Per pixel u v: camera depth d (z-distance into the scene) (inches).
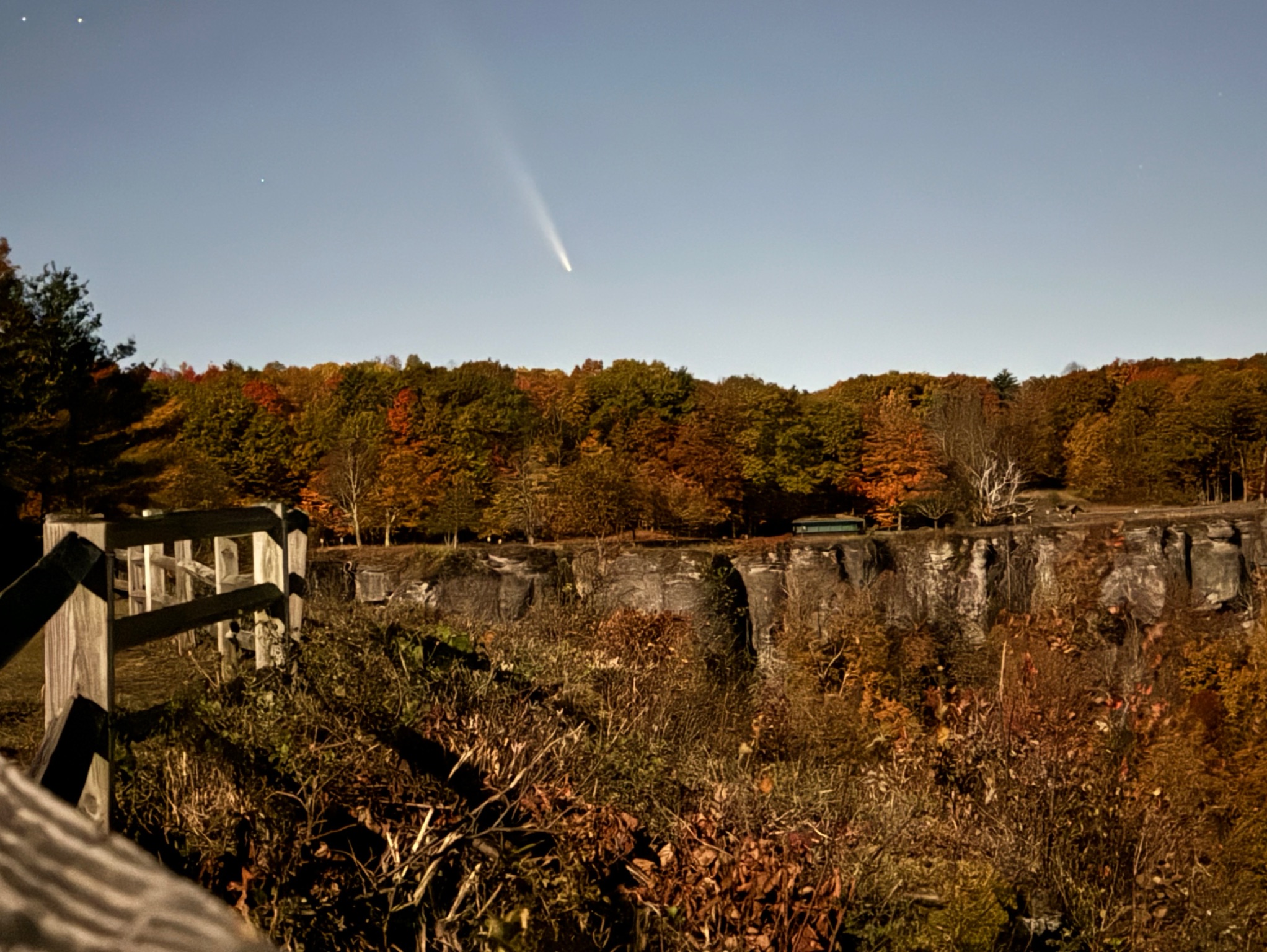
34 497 1119.6
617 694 310.8
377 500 2063.2
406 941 136.7
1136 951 221.5
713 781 225.6
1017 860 236.4
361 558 1675.7
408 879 146.3
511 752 194.9
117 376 1197.1
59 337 1092.5
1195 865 293.7
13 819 15.8
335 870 139.3
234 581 247.0
